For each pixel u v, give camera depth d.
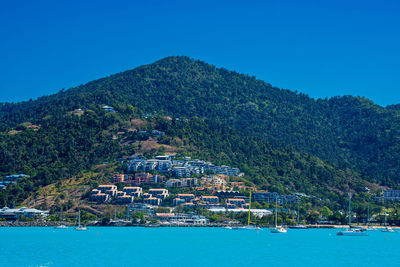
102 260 160.62
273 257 170.88
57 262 155.75
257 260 163.50
